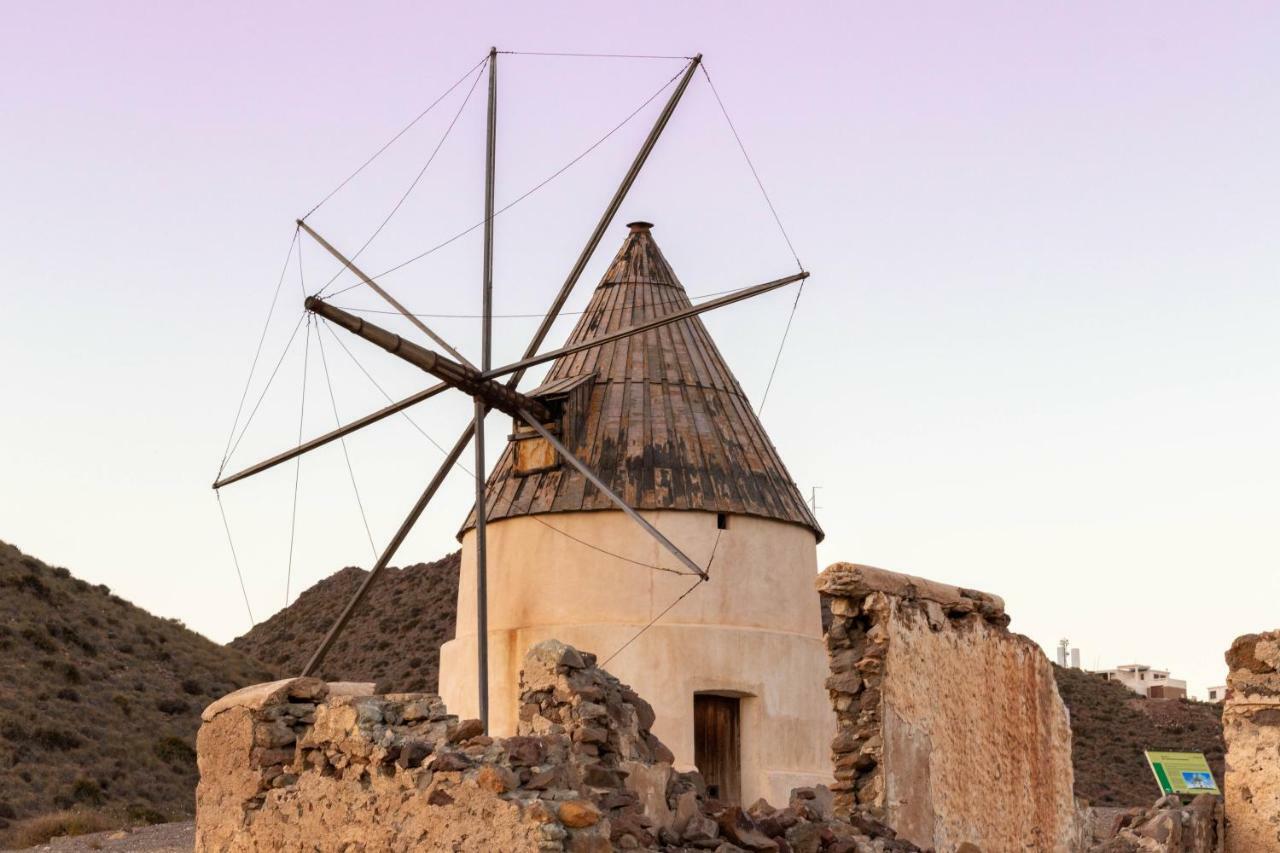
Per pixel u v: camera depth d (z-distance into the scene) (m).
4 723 45.72
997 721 16.62
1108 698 51.91
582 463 22.84
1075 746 46.47
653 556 22.91
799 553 24.17
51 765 44.41
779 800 22.17
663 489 23.34
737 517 23.53
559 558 23.12
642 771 12.17
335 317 21.41
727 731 22.88
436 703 13.58
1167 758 20.05
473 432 23.77
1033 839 16.81
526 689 12.87
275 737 14.80
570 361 25.70
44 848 31.30
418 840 11.76
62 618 58.66
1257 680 15.12
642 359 25.22
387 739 12.87
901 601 15.38
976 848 15.52
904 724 14.99
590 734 12.24
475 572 24.52
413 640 59.06
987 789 16.16
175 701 54.12
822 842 13.02
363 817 12.57
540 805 10.84
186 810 43.94
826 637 15.26
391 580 66.44
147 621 62.59
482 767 11.40
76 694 51.06
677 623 22.58
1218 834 14.98
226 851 14.79
